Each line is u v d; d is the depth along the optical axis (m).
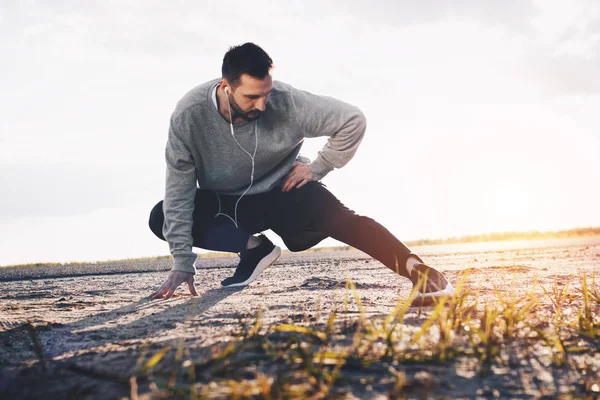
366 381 1.39
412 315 2.21
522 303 2.66
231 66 2.81
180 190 3.24
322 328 1.93
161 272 6.92
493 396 1.34
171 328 2.11
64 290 4.59
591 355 1.67
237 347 1.68
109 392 1.33
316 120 3.21
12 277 7.08
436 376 1.45
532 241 14.59
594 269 4.81
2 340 2.08
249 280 3.83
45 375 1.50
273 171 3.45
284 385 1.33
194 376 1.41
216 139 3.18
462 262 6.39
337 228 3.20
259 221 3.53
